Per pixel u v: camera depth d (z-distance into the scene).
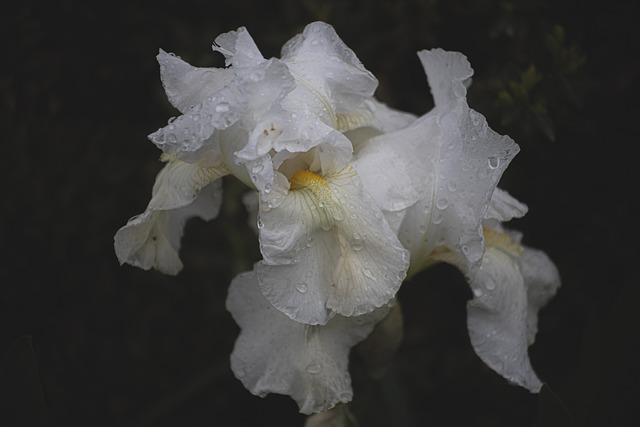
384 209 0.53
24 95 0.65
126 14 0.66
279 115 0.51
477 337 0.56
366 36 0.65
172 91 0.53
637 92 0.64
